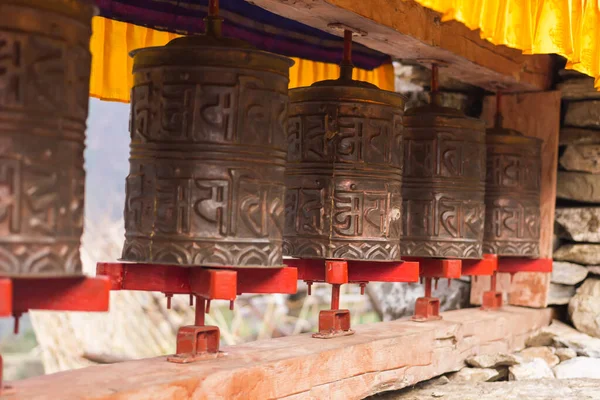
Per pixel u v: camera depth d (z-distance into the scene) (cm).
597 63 619
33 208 333
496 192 814
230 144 445
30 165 332
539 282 883
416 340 649
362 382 583
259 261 452
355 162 575
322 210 578
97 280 361
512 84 845
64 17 342
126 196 471
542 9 556
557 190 899
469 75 795
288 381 503
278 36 712
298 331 1245
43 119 336
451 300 935
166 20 624
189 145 446
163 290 472
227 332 1173
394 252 588
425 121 700
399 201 595
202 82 446
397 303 965
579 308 862
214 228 444
